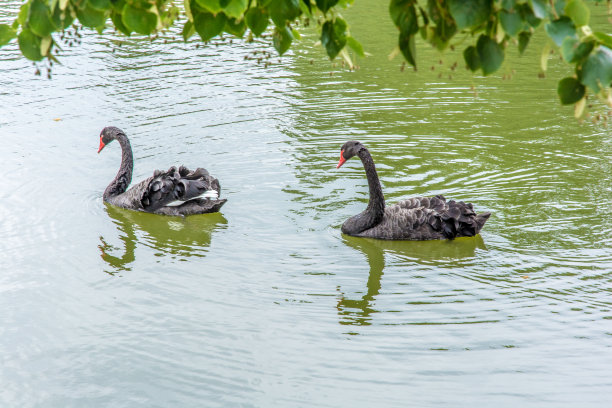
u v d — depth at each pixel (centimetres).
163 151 1504
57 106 1773
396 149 1509
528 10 304
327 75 2052
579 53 295
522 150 1484
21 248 1126
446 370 784
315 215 1226
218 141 1556
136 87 1927
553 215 1177
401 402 729
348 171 1405
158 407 735
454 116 1706
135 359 826
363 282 1000
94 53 2250
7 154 1488
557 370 776
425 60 2181
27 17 336
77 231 1196
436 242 1122
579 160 1423
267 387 764
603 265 1008
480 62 337
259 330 881
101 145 1359
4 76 2008
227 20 398
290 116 1719
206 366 807
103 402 748
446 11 330
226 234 1169
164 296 977
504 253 1060
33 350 852
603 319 871
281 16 372
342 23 384
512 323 874
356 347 837
